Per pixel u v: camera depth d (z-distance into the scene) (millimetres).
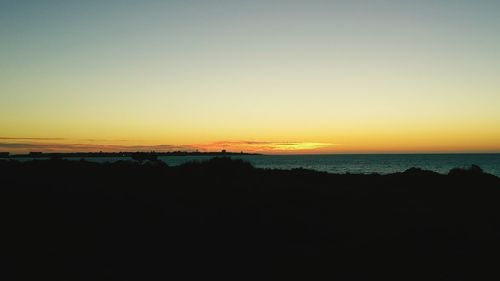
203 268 10969
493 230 16719
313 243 13703
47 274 10070
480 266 11656
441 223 17578
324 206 20422
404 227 16438
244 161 41219
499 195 27016
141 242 13117
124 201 19141
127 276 10188
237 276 10461
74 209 16922
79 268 10594
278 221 16500
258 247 12992
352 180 34062
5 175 29781
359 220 17656
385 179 35031
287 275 10617
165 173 32906
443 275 10867
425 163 133625
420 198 25344
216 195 22219
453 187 29734
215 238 13812
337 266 11398
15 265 10547
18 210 16219
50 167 38375
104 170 36094
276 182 29891
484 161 152125
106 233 13938
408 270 11211
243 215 17375
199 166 37344
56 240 12914
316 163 140000
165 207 18312
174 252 12242
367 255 12422
